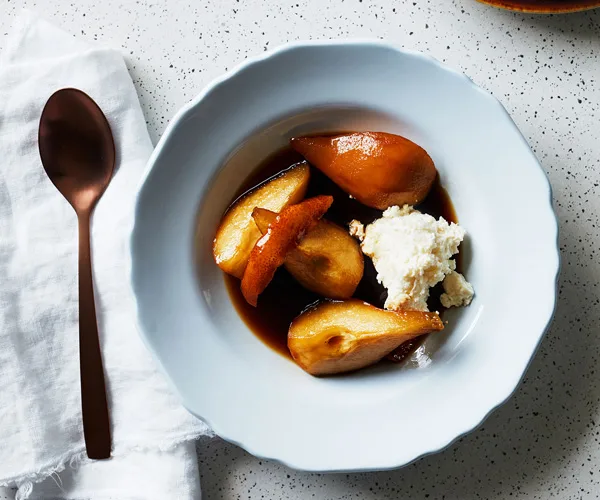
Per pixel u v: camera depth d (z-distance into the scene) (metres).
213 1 0.56
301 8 0.56
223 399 0.52
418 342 0.53
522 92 0.56
